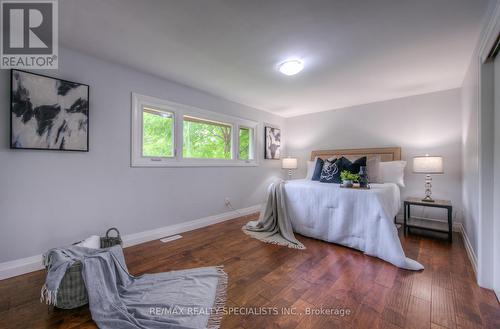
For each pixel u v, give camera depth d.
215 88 3.23
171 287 1.65
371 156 3.62
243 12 1.60
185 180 3.16
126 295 1.54
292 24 1.73
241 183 4.05
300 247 2.48
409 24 1.72
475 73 2.02
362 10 1.56
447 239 2.73
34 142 1.93
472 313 1.38
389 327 1.27
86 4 1.52
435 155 3.30
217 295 1.58
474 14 1.58
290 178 5.00
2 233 1.82
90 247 1.78
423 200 3.01
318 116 4.64
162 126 2.95
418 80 2.88
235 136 3.93
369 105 3.96
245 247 2.50
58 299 1.39
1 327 1.29
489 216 1.67
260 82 2.97
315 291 1.63
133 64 2.47
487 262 1.66
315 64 2.42
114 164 2.46
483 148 1.71
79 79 2.19
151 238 2.74
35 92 1.93
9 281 1.78
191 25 1.76
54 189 2.07
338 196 2.53
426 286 1.69
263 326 1.28
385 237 2.14
